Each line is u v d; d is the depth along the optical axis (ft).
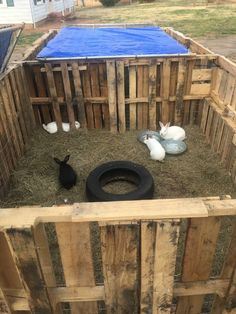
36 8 55.77
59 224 5.10
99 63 16.46
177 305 7.22
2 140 13.16
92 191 12.50
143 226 4.89
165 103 17.66
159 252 5.27
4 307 6.36
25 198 13.15
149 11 72.90
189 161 15.34
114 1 93.66
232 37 41.14
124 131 18.10
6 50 13.52
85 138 17.47
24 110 16.38
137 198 12.09
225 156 14.55
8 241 4.95
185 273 6.27
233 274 6.23
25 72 16.67
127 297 6.08
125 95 18.11
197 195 13.15
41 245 5.47
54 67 16.61
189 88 17.25
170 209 4.85
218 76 16.33
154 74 16.58
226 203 5.05
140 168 13.96
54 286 6.23
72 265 5.77
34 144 16.89
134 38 20.54
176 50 16.75
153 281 5.76
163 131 17.01
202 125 17.63
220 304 7.13
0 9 53.16
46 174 14.55
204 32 44.62
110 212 4.82
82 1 104.17
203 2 87.15
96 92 17.37
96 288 6.25
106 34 22.16
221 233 10.70
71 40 20.22
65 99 17.29
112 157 15.94
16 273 5.87
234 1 85.25
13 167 14.49
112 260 5.39
